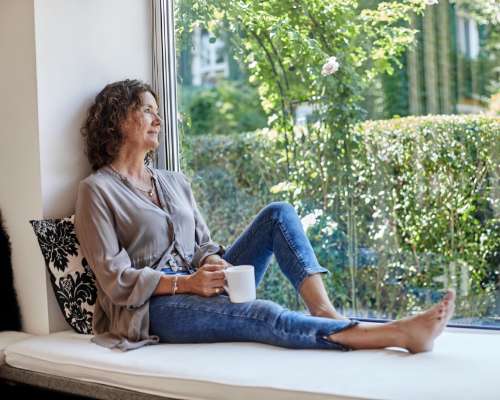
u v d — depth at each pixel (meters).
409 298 2.66
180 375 1.63
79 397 1.87
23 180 2.34
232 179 3.82
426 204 2.63
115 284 2.00
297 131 3.11
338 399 1.38
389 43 2.79
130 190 2.21
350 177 2.85
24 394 2.04
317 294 1.96
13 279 2.40
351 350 1.72
